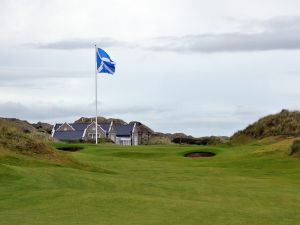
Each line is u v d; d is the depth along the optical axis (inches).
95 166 1667.1
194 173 1585.9
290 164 1861.5
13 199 970.1
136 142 4552.2
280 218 878.4
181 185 1237.7
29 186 1100.5
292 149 2027.6
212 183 1309.1
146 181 1291.8
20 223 783.1
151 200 973.2
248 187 1248.2
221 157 2222.0
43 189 1082.7
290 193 1157.1
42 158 1612.9
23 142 1686.8
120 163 1827.0
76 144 2694.4
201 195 1114.1
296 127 3107.8
